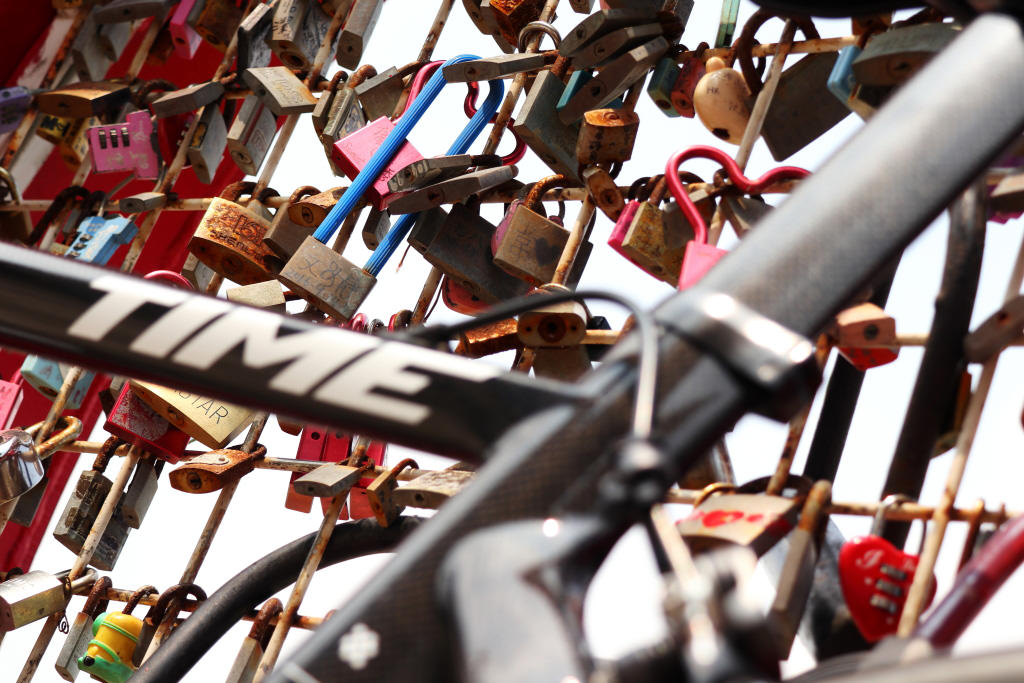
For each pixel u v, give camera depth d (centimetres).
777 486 124
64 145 223
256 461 179
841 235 57
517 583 39
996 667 31
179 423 183
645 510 44
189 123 213
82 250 205
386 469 168
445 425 61
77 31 229
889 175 59
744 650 35
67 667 178
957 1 71
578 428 51
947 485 118
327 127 196
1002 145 62
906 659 39
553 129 172
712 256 119
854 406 134
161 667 152
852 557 116
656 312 55
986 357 121
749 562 37
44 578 184
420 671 48
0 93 218
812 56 154
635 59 161
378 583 50
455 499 51
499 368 62
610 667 38
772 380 51
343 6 211
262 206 199
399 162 181
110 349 70
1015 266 124
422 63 197
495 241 172
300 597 161
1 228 223
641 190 163
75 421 199
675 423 51
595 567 45
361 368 65
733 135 161
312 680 48
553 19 187
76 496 190
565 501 50
